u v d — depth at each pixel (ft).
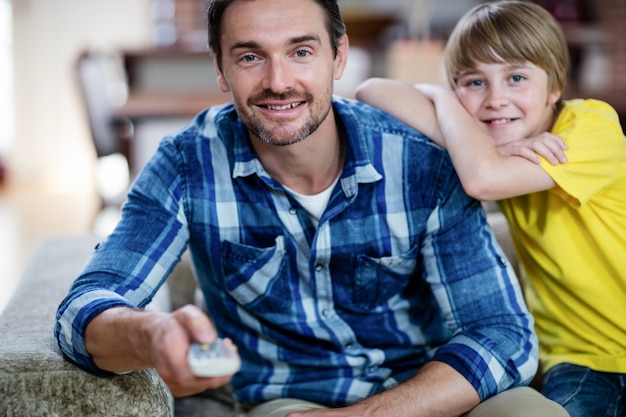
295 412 3.73
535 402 3.67
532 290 4.69
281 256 4.12
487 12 4.57
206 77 12.60
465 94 4.61
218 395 4.85
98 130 11.24
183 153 4.13
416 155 4.17
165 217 4.02
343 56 4.12
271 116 3.76
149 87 12.64
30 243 12.82
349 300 4.24
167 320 2.92
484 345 3.86
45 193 17.17
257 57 3.74
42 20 18.03
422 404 3.67
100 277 3.74
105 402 3.40
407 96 4.45
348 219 4.09
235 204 4.11
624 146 4.42
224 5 3.75
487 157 4.03
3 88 18.20
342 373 4.28
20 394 3.39
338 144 4.16
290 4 3.68
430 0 19.33
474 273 4.10
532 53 4.38
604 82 13.00
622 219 4.37
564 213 4.34
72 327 3.41
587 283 4.33
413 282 4.41
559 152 4.09
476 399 3.77
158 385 3.56
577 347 4.44
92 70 11.11
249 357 4.42
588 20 16.67
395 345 4.36
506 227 5.53
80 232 13.46
